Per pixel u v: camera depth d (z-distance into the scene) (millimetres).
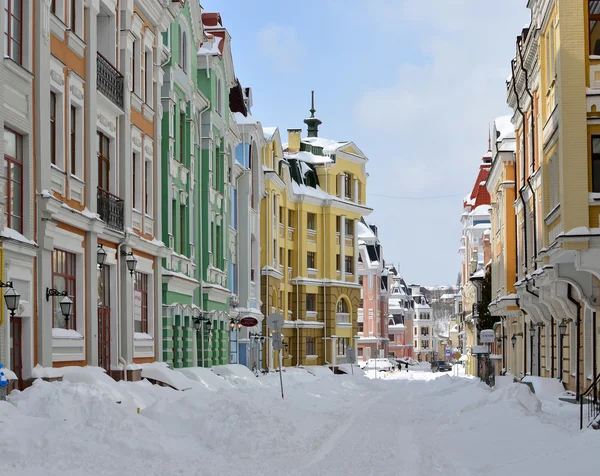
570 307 30953
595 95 25766
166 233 34656
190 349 37906
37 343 21156
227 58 46688
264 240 66562
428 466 14750
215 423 18906
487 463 15359
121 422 16969
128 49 28688
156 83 32281
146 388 25922
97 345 25297
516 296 46688
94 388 20062
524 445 17172
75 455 14109
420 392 44188
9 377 18844
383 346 126312
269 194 67000
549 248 28562
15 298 18297
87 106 24938
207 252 42000
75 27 24516
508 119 51688
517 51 39875
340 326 80000
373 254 120688
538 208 36938
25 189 20688
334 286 78938
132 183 30156
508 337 54938
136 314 30453
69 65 23750
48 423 15227
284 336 72875
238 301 52969
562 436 17797
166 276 33344
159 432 17672
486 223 89688
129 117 28703
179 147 36906
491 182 56406
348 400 37062
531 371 45281
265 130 69438
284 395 33875
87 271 24797
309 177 79000
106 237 26688
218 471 13898
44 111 21500
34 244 20641
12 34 20359
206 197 42125
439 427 22844
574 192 25594
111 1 27469
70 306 21531
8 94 19781
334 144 81938
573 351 33031
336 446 18047
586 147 25734
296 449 17234
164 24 33031
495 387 38562
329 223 79000
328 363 78125
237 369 40219
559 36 26156
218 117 45156
